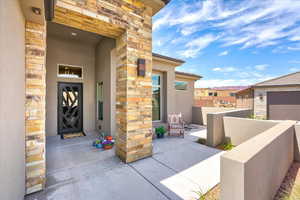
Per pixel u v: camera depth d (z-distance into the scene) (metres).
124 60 3.49
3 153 1.31
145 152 3.77
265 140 2.08
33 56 2.39
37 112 2.43
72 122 6.27
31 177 2.36
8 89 1.44
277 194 2.30
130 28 3.44
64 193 2.37
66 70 6.16
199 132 6.74
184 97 9.15
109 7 3.08
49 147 4.53
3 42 1.28
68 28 5.13
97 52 6.60
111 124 5.35
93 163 3.44
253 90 10.71
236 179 1.35
